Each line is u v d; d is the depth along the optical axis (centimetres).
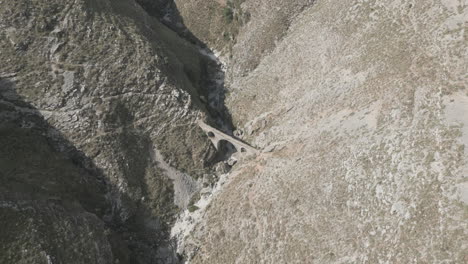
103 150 6662
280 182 6181
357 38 6881
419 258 4291
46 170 6066
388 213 4791
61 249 5103
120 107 6938
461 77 5225
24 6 6469
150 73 7131
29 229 4975
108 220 6512
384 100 5806
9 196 5175
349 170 5400
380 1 6856
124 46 7094
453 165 4538
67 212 5588
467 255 4016
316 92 6900
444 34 5719
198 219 6806
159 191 6962
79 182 6322
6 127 6159
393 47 6241
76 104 6575
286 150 6669
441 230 4275
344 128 6009
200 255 6331
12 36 6353
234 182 6969
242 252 5928
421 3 6244
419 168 4759
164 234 6819
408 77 5719
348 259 4869
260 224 5978
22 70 6369
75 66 6625
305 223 5506
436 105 5081
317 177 5725
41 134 6438
